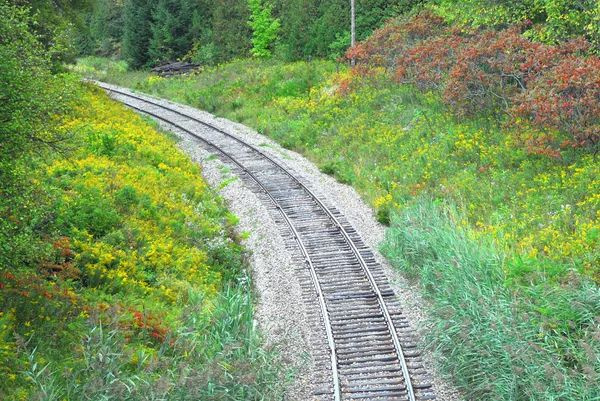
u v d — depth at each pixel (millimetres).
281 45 47188
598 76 15930
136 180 18609
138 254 14281
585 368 8430
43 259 11750
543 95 16828
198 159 25359
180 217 17250
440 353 10695
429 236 14844
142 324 10914
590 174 15625
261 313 12930
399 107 26922
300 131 28812
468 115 23125
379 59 31812
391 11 39781
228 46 51375
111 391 8414
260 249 16547
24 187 10484
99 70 55438
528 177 17156
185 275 14133
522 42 20984
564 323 9859
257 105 35344
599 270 11117
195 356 10375
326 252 15977
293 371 10625
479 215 16219
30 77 10414
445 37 27109
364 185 21344
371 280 14055
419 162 21125
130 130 24406
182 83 45781
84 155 19516
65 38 13281
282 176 22828
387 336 11711
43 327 10188
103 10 66625
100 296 11969
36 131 10789
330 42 41625
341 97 31156
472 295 11258
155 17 55438
